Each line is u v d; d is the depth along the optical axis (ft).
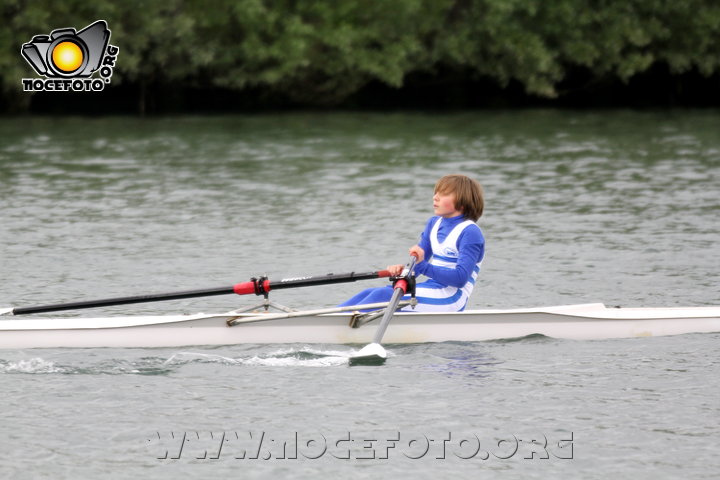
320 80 434.30
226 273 132.67
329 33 405.59
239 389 87.40
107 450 75.10
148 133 323.78
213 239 156.04
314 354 96.63
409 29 424.46
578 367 93.20
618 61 429.79
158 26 382.42
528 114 403.95
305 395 86.02
